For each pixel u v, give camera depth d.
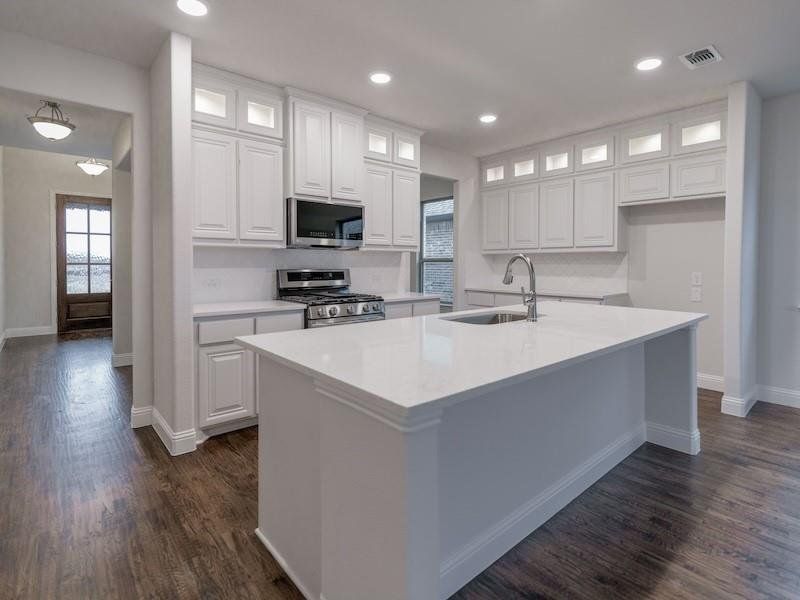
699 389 4.07
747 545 1.87
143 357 3.22
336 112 3.65
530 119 4.11
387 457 1.14
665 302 4.31
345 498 1.30
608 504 2.20
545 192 4.82
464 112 3.92
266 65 3.04
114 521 2.04
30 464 2.62
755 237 3.61
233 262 3.58
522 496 1.96
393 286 4.71
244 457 2.72
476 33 2.64
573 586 1.65
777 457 2.69
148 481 2.42
